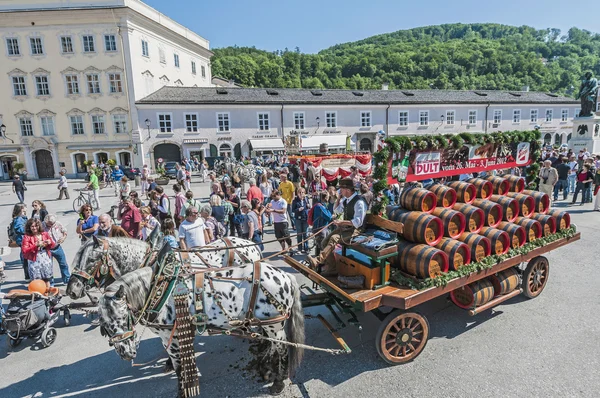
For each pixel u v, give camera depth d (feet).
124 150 119.96
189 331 14.24
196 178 97.81
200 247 18.31
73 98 117.50
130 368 18.04
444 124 137.08
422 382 16.15
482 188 22.15
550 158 63.10
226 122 116.47
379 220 18.53
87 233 29.01
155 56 128.06
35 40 114.73
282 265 31.55
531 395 15.17
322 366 17.51
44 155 120.88
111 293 13.28
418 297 16.76
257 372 17.26
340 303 18.38
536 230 22.66
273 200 33.73
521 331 19.99
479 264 19.06
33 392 16.40
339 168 57.82
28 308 19.74
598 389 15.43
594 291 24.63
